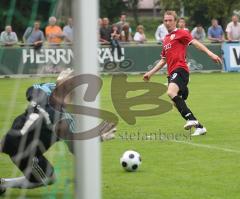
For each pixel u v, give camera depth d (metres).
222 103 43.25
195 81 59.16
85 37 9.23
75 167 9.57
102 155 25.09
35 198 17.66
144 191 19.14
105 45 64.88
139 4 184.00
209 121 34.88
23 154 16.67
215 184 19.91
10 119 26.09
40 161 16.80
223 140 28.42
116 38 64.69
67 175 13.44
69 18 9.87
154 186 19.77
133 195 18.66
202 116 37.03
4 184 17.62
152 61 65.94
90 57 9.28
